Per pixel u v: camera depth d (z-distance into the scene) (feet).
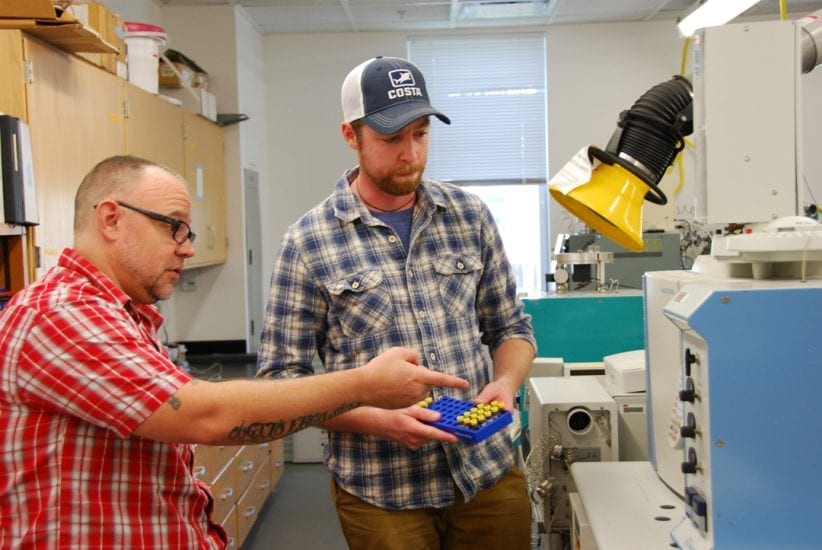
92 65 7.59
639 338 8.20
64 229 6.77
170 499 3.52
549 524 5.63
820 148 14.98
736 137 4.24
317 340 4.74
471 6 14.17
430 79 15.90
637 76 15.56
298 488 13.01
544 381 6.44
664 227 11.38
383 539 4.31
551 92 15.69
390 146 4.27
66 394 3.02
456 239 4.82
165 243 3.58
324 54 15.71
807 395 2.96
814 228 3.55
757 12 14.74
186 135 11.21
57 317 3.06
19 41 5.97
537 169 15.98
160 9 13.34
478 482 4.50
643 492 4.35
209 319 13.75
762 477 2.99
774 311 2.95
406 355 3.53
